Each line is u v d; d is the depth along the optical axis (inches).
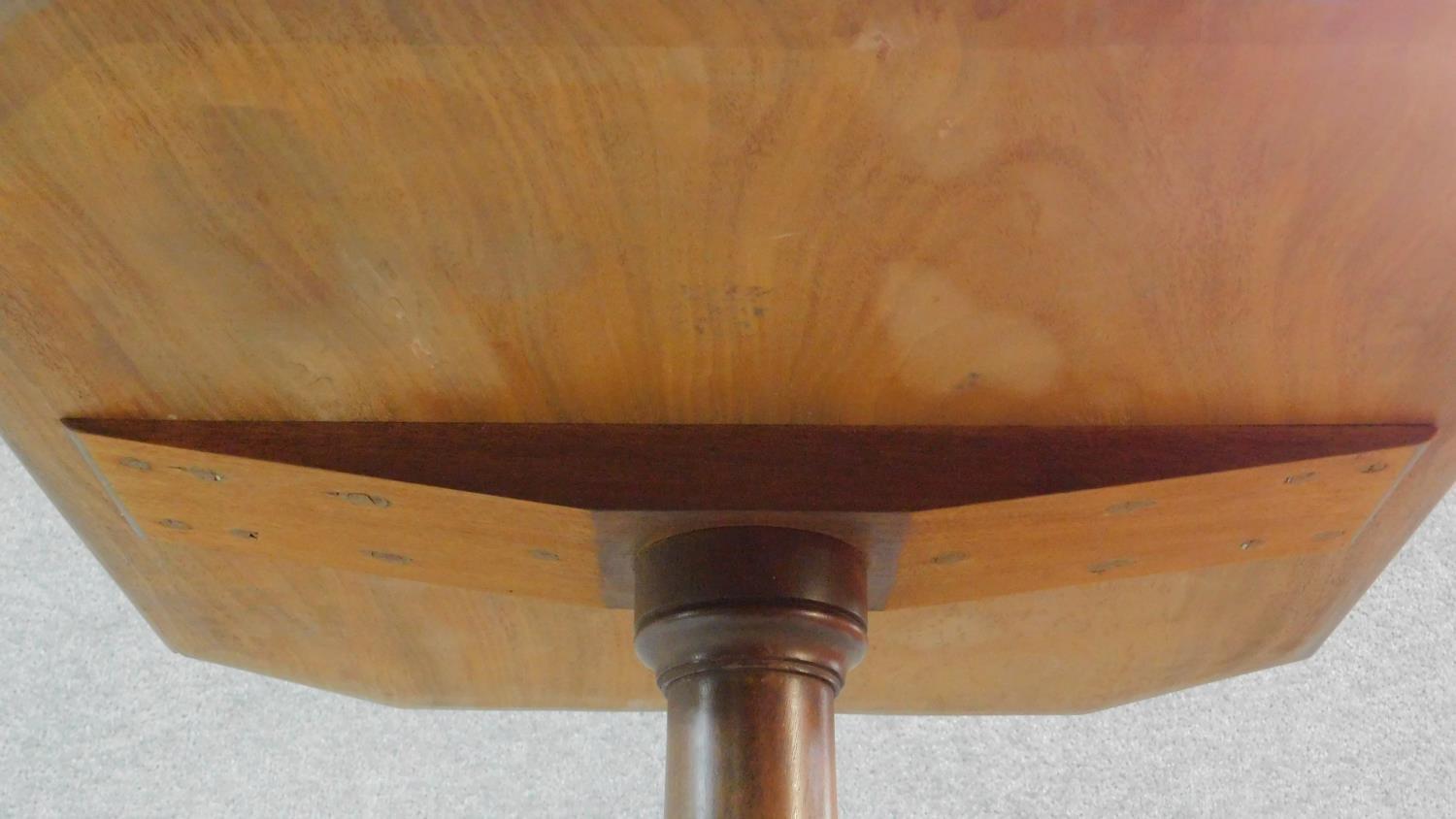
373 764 68.7
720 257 26.6
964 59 23.0
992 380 29.7
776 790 29.3
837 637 30.9
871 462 30.7
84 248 26.4
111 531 36.4
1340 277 27.3
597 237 26.1
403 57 22.9
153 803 67.1
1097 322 28.2
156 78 23.2
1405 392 30.5
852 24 22.5
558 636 42.7
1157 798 68.5
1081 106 23.8
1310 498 32.7
